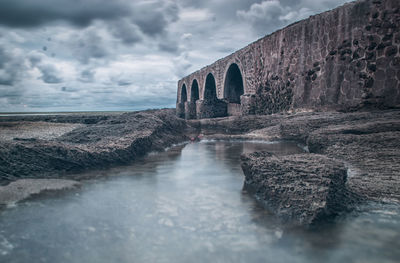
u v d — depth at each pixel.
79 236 2.15
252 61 15.91
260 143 8.21
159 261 1.85
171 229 2.29
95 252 1.93
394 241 2.12
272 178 3.04
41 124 11.93
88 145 5.24
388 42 8.23
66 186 3.43
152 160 5.48
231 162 5.27
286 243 2.09
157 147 6.69
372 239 2.15
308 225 2.33
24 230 2.23
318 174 2.93
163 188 3.43
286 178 2.97
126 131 6.83
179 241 2.10
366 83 8.80
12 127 10.72
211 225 2.37
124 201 2.93
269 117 11.42
